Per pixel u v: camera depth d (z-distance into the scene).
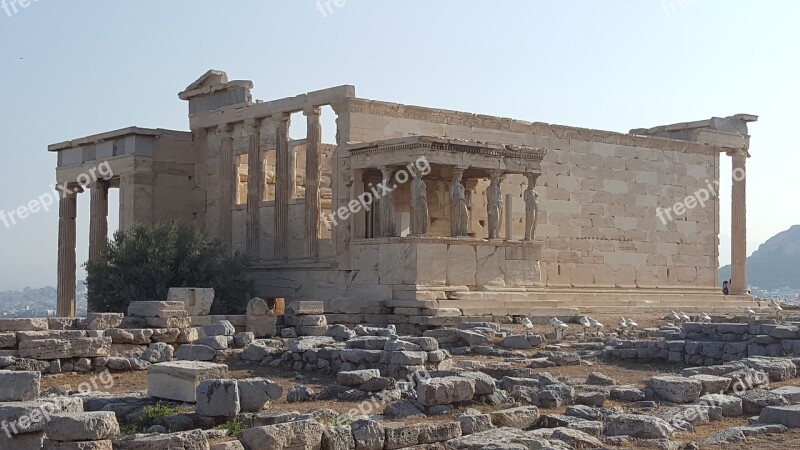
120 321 27.94
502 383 20.83
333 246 40.59
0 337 24.25
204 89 46.88
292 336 32.53
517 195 45.38
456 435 15.28
